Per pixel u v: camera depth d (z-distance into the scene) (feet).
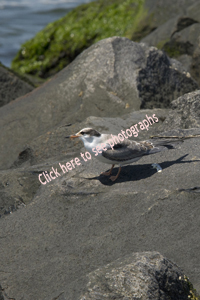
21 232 17.42
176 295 13.12
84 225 17.06
